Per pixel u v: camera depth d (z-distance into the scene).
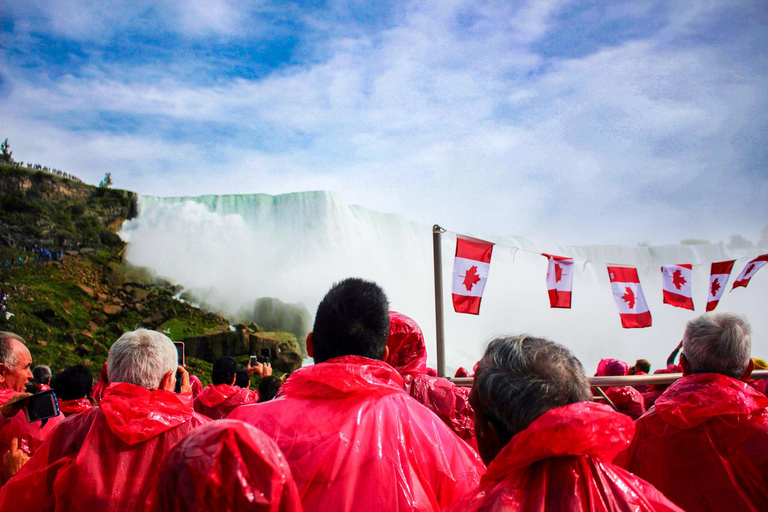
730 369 1.98
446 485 1.43
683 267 6.33
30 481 1.85
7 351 3.02
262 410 1.49
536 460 1.06
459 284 4.91
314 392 1.49
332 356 1.60
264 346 17.58
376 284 1.74
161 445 1.90
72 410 3.04
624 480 1.11
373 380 1.50
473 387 1.29
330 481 1.33
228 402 3.96
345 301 1.63
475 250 4.96
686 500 1.87
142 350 2.03
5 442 2.36
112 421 1.87
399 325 2.21
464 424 2.12
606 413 1.04
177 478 0.86
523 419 1.15
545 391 1.15
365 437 1.39
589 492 1.06
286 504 0.89
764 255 6.57
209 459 0.84
